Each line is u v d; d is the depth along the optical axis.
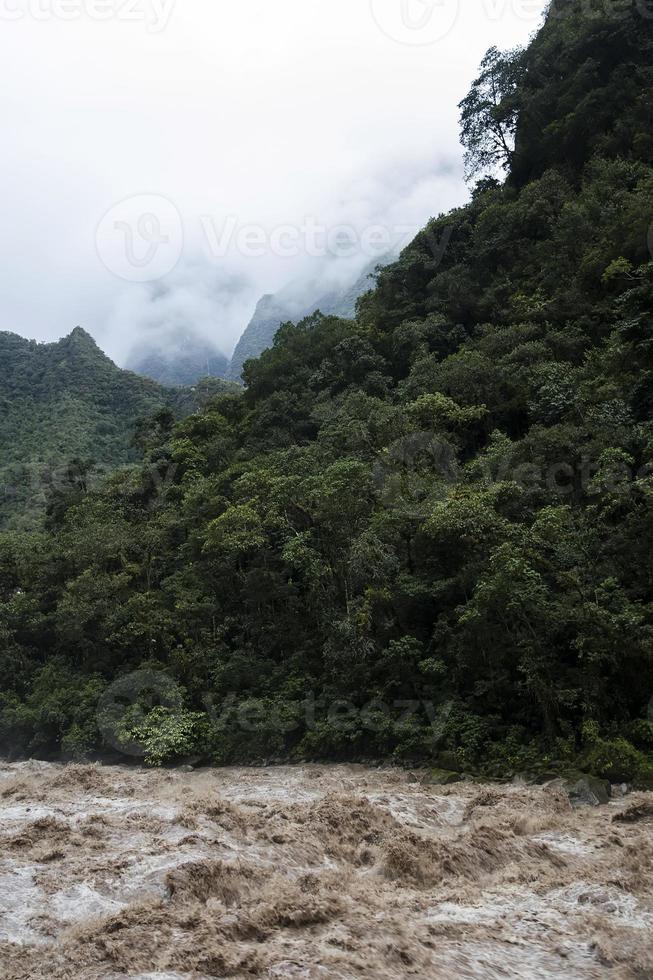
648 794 18.27
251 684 29.73
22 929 10.31
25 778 28.00
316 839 14.77
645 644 20.28
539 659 21.72
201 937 9.73
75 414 109.94
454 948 9.77
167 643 34.47
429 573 27.27
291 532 30.98
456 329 44.81
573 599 21.98
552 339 36.28
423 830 16.25
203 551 32.56
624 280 35.66
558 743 20.91
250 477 33.38
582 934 10.34
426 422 34.03
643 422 26.91
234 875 12.20
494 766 21.67
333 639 27.17
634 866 13.14
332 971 8.82
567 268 40.94
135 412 111.75
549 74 54.84
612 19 49.78
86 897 11.39
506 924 10.68
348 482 29.36
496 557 22.28
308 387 49.44
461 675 24.52
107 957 9.22
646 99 45.50
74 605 36.78
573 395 30.25
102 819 16.25
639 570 22.34
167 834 14.87
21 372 126.75
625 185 42.69
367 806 16.62
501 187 56.19
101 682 34.91
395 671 25.62
